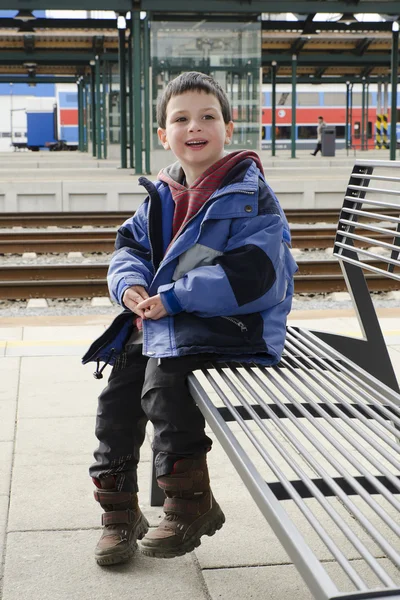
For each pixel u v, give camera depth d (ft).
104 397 8.30
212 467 10.69
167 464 7.73
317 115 176.24
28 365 15.58
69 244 31.12
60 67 144.05
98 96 111.96
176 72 61.62
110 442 8.21
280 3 61.11
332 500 9.68
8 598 7.42
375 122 177.58
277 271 7.59
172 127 8.13
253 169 7.94
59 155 143.13
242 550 8.45
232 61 62.23
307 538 8.64
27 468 10.55
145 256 8.45
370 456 5.96
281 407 6.96
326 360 8.66
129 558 8.23
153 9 60.39
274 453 10.92
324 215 39.68
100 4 59.41
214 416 6.75
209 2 60.54
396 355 15.79
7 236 33.06
